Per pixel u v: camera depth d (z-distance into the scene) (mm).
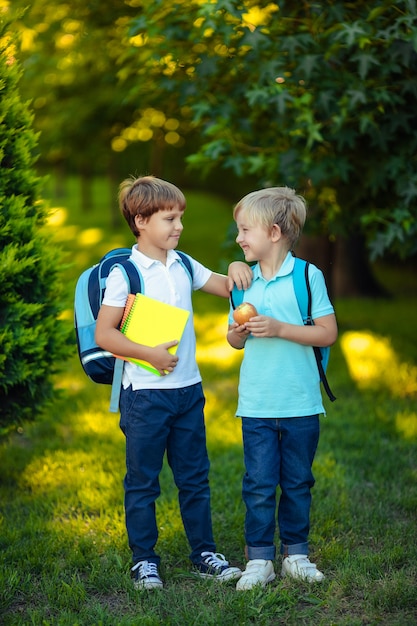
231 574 2717
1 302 3396
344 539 3086
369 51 4047
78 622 2430
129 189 2645
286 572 2727
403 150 4680
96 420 4891
